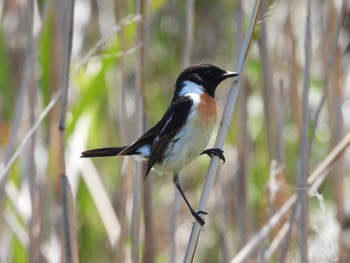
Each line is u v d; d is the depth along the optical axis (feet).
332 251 27.91
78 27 41.45
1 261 38.19
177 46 49.03
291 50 36.58
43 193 36.73
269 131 35.06
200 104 30.40
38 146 38.68
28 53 34.55
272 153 35.09
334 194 36.76
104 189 40.14
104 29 40.78
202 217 26.32
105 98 43.96
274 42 40.83
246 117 36.27
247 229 36.60
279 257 30.66
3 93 39.04
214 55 51.96
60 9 36.14
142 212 33.40
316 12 42.47
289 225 30.04
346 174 41.01
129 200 38.65
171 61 48.44
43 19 34.24
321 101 30.68
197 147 30.68
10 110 38.96
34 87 35.24
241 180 36.55
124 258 33.96
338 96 36.78
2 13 38.99
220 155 26.37
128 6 36.14
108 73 42.45
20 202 37.60
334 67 36.63
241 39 34.68
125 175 33.86
